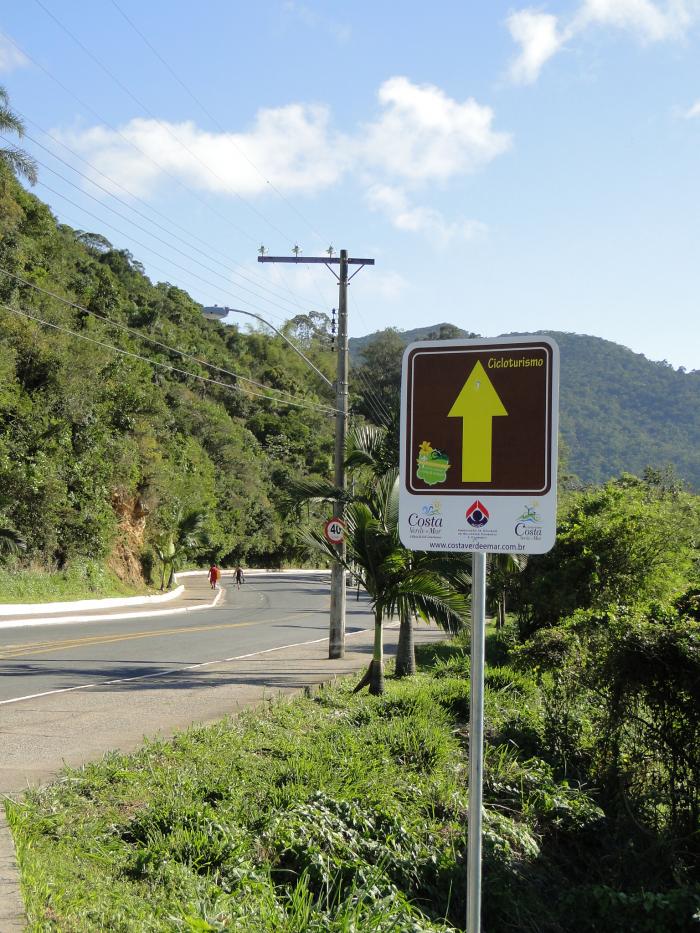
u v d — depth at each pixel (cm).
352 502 1488
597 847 835
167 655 1811
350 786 732
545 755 1009
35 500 3434
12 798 652
